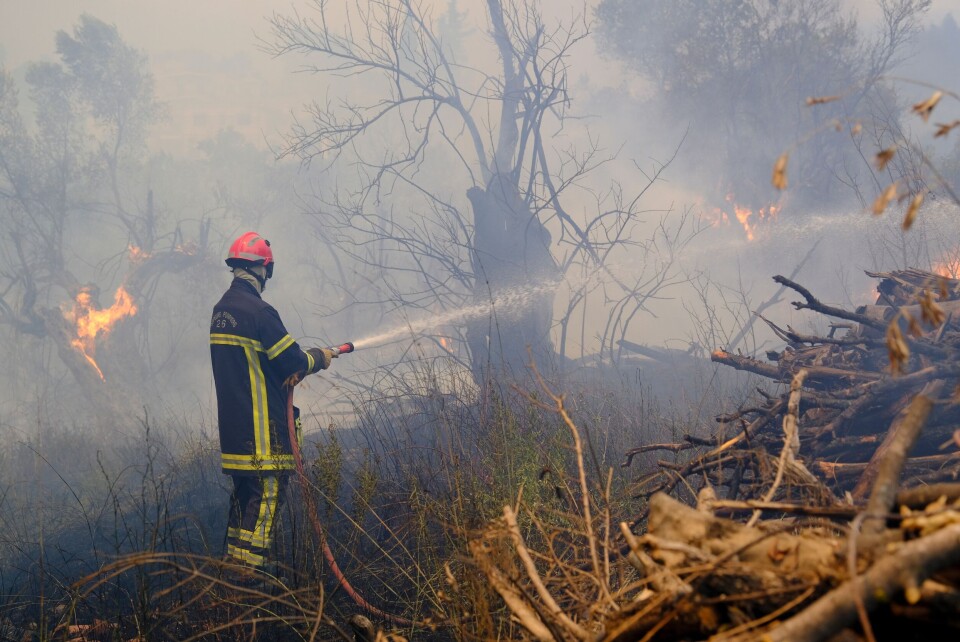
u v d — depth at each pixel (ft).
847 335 14.80
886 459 6.19
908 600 4.85
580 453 8.97
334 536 15.30
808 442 12.39
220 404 15.87
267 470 15.42
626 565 10.03
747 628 5.58
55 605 15.01
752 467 12.09
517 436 15.15
